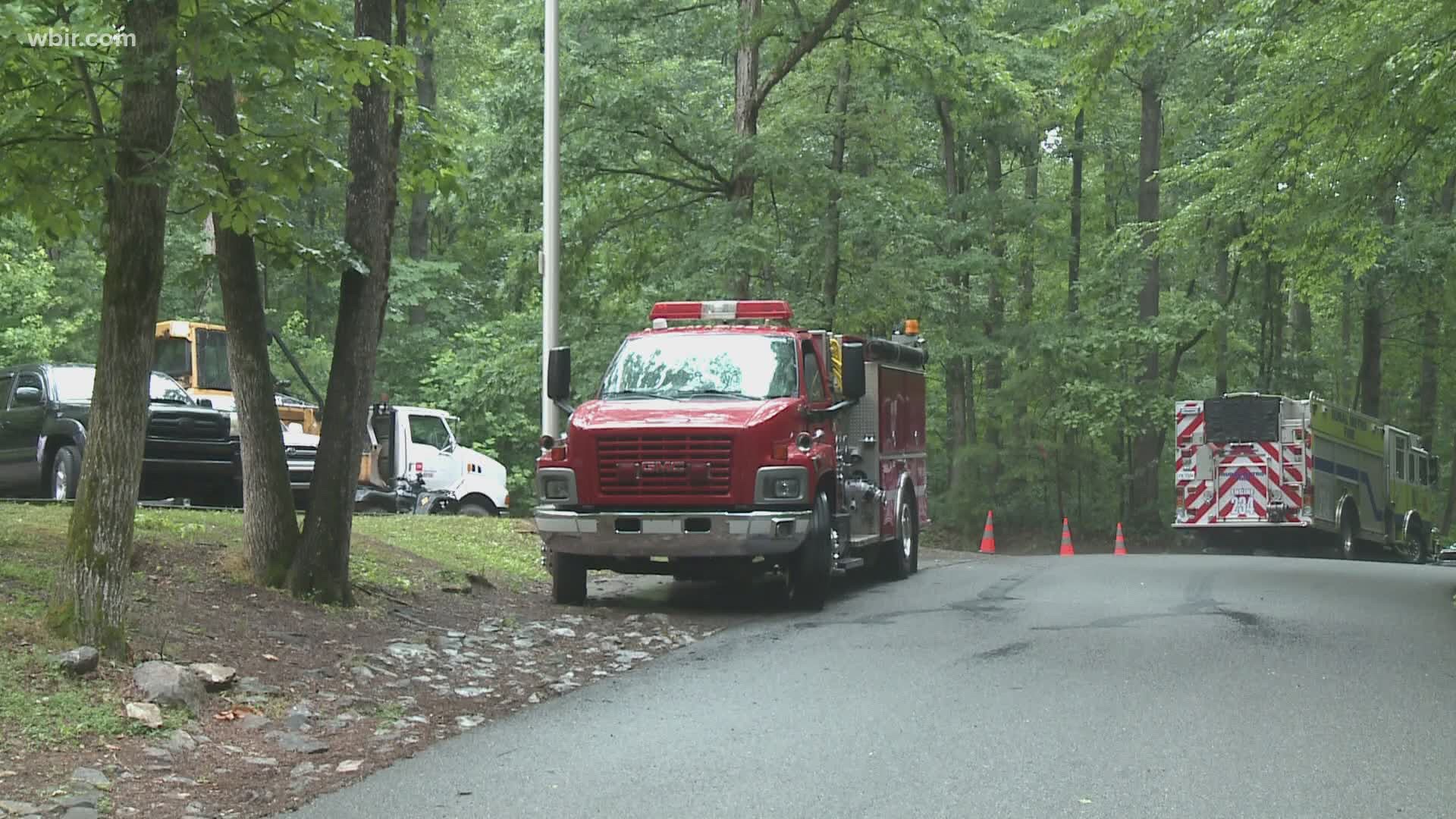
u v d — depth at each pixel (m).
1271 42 18.23
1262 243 21.20
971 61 25.53
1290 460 26.70
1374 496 29.83
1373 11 16.59
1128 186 40.91
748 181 24.73
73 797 6.08
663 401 13.92
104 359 8.23
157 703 7.59
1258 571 18.28
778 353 14.51
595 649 10.98
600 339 25.36
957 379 38.03
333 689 8.66
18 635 7.93
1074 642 11.00
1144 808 6.04
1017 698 8.60
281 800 6.34
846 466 15.12
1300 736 7.45
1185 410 27.42
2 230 28.50
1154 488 37.69
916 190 29.58
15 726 6.87
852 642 11.19
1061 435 37.00
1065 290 43.66
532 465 36.31
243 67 9.23
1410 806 6.06
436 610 11.88
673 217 25.64
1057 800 6.18
